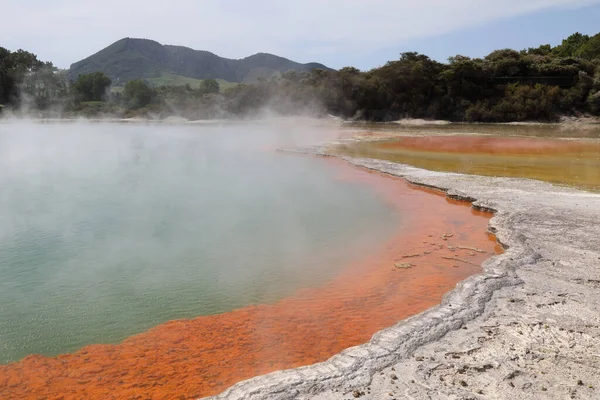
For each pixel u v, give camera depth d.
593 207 10.61
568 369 4.38
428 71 52.06
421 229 10.12
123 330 5.74
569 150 22.58
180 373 4.73
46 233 9.92
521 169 17.03
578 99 46.56
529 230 8.84
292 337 5.48
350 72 55.31
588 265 7.02
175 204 12.69
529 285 6.32
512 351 4.70
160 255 8.55
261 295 6.82
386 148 24.73
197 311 6.29
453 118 48.81
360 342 5.32
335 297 6.70
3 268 7.88
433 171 16.69
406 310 6.20
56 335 5.62
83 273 7.68
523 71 50.94
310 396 4.01
